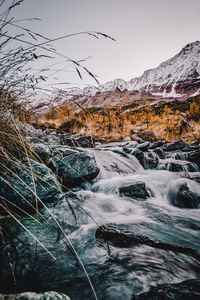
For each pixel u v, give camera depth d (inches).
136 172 286.8
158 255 80.4
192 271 72.6
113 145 486.6
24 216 105.3
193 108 1068.5
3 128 80.6
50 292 48.8
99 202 153.2
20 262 68.4
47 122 471.5
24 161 110.9
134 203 170.7
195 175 254.5
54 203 121.3
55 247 81.0
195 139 629.3
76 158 182.1
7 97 83.7
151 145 540.4
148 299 54.2
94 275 65.4
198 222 140.9
